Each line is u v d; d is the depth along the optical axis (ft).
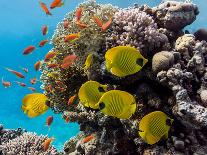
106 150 4.09
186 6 4.15
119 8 4.74
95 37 4.25
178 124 3.71
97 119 4.17
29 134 6.03
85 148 4.23
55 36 4.93
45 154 5.52
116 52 2.90
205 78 3.78
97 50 4.25
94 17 3.95
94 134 4.36
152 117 2.84
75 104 4.84
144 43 3.96
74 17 4.84
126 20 4.12
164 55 3.74
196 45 3.94
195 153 3.53
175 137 3.59
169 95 3.79
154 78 3.84
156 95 3.86
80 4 5.01
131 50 2.88
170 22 4.20
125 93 2.72
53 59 4.94
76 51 4.39
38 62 4.76
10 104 15.43
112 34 4.13
